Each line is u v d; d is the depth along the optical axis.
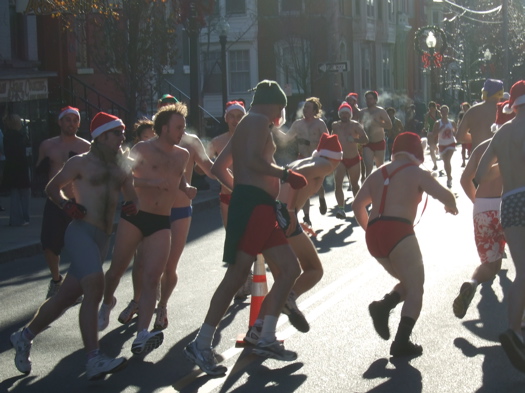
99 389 6.32
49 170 9.41
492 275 8.04
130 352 7.32
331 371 6.56
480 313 8.21
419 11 59.62
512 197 6.43
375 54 50.06
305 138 14.88
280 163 23.22
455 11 66.75
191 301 9.27
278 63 40.41
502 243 8.05
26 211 15.75
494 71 67.62
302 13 38.97
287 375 6.49
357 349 7.13
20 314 9.05
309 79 39.88
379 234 6.96
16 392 6.32
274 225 6.51
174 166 7.35
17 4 19.05
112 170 6.63
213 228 15.54
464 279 9.80
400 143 7.10
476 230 8.08
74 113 9.42
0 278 11.38
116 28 21.98
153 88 23.14
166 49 22.30
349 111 15.66
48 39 27.06
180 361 7.00
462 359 6.75
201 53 41.91
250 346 7.27
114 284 7.66
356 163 15.82
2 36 22.73
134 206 6.73
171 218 8.10
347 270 10.63
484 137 10.80
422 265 6.91
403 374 6.42
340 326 7.90
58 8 18.81
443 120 21.86
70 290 6.55
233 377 6.49
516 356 6.12
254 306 7.68
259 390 6.17
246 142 6.42
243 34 37.78
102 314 7.85
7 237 14.16
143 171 7.29
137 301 8.31
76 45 28.33
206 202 19.05
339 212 15.70
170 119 7.30
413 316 6.80
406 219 6.96
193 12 21.67
